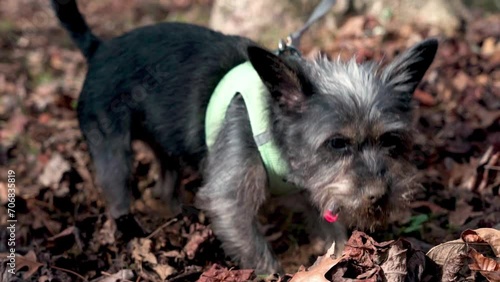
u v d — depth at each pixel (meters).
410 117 1.27
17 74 1.94
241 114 1.29
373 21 1.95
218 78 1.33
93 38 1.44
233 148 1.28
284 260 1.36
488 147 1.48
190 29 1.38
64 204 1.44
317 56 1.32
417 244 1.29
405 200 1.24
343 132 1.23
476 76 1.71
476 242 1.18
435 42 1.26
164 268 1.29
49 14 2.67
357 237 1.19
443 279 1.18
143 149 1.59
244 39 1.36
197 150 1.35
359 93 1.24
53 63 2.05
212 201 1.29
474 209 1.37
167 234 1.36
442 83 1.67
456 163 1.46
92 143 1.40
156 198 1.49
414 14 2.02
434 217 1.36
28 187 1.50
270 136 1.26
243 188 1.28
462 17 2.04
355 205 1.22
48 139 1.65
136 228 1.37
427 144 1.52
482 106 1.61
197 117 1.34
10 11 2.72
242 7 1.97
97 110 1.39
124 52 1.39
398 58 1.28
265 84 1.24
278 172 1.27
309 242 1.38
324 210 1.25
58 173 1.51
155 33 1.38
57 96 1.80
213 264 1.28
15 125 1.69
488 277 1.16
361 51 1.79
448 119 1.59
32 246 1.34
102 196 1.46
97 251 1.34
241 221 1.29
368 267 1.17
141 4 2.80
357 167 1.22
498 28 1.91
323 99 1.24
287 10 1.96
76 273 1.29
